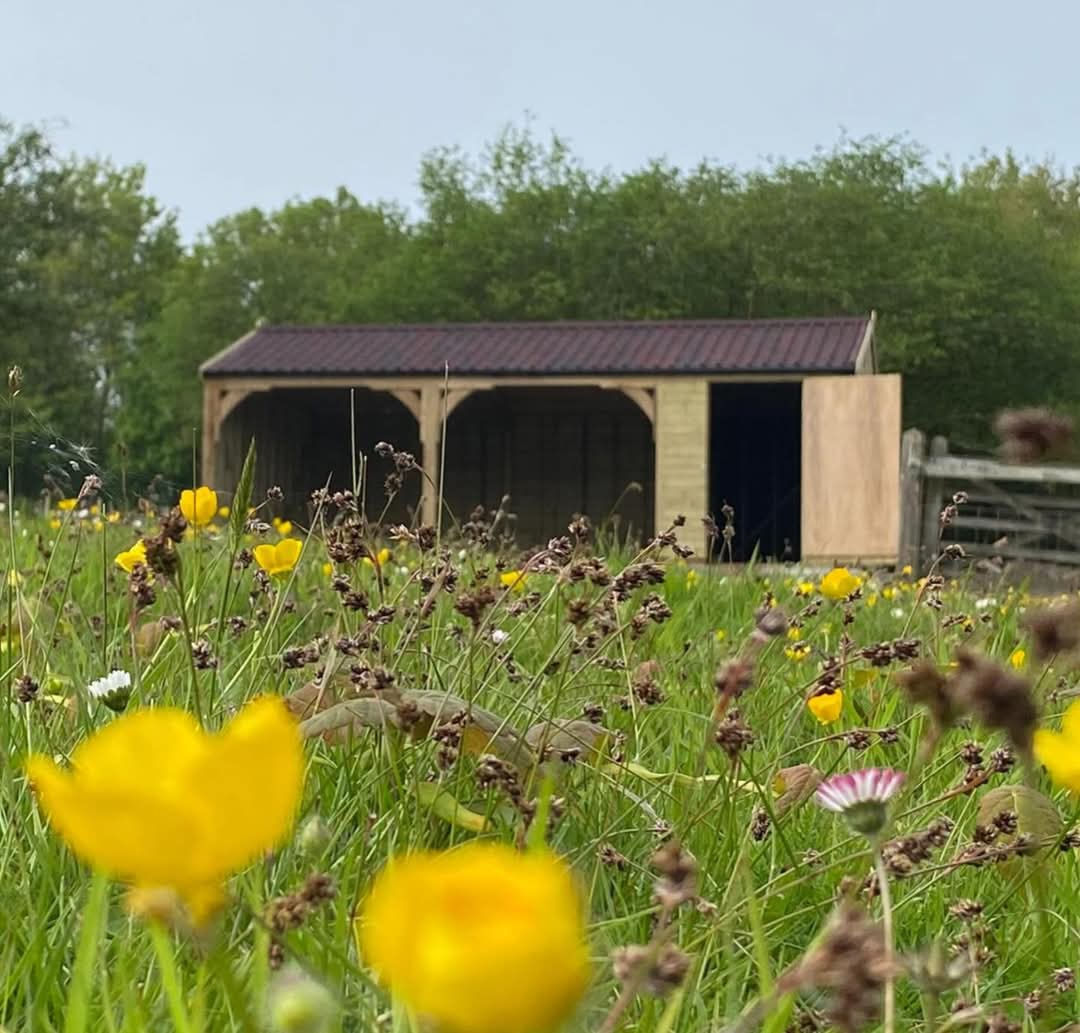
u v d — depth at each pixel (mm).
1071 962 1919
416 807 2006
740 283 37000
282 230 50750
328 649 2734
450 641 3098
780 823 2273
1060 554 14562
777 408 23672
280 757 642
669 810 2400
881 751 2973
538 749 2139
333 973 1438
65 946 1580
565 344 20594
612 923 1731
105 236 39906
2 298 33938
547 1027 516
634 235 37500
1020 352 35844
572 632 2602
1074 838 2021
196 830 632
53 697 2615
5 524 6047
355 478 3303
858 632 4945
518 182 39125
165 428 44344
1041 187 49562
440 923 520
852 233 36281
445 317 38188
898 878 1864
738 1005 1603
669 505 18844
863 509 16812
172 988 1073
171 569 1956
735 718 2088
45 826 1970
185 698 2602
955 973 1161
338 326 22125
